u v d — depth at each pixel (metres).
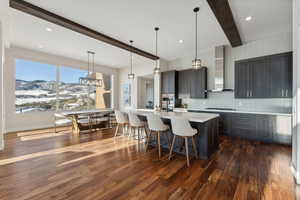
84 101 7.02
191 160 2.76
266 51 4.19
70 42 4.52
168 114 3.34
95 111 5.55
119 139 4.19
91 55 5.88
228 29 3.39
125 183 2.01
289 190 1.83
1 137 3.21
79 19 3.21
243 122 4.16
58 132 5.02
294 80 2.24
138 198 1.71
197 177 2.15
